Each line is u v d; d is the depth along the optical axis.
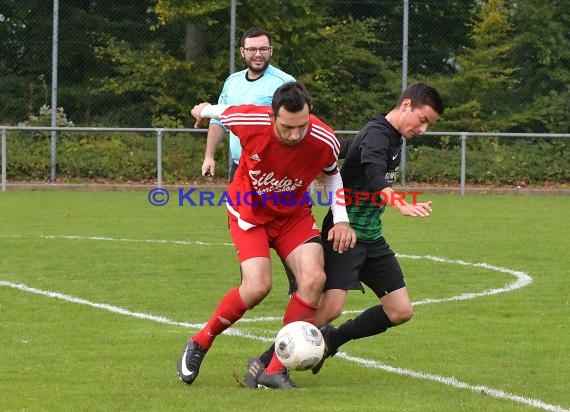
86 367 13.99
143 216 35.84
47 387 12.78
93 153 46.88
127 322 17.50
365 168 12.88
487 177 47.69
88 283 21.55
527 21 51.62
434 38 52.09
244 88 18.97
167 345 15.58
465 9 52.00
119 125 50.50
